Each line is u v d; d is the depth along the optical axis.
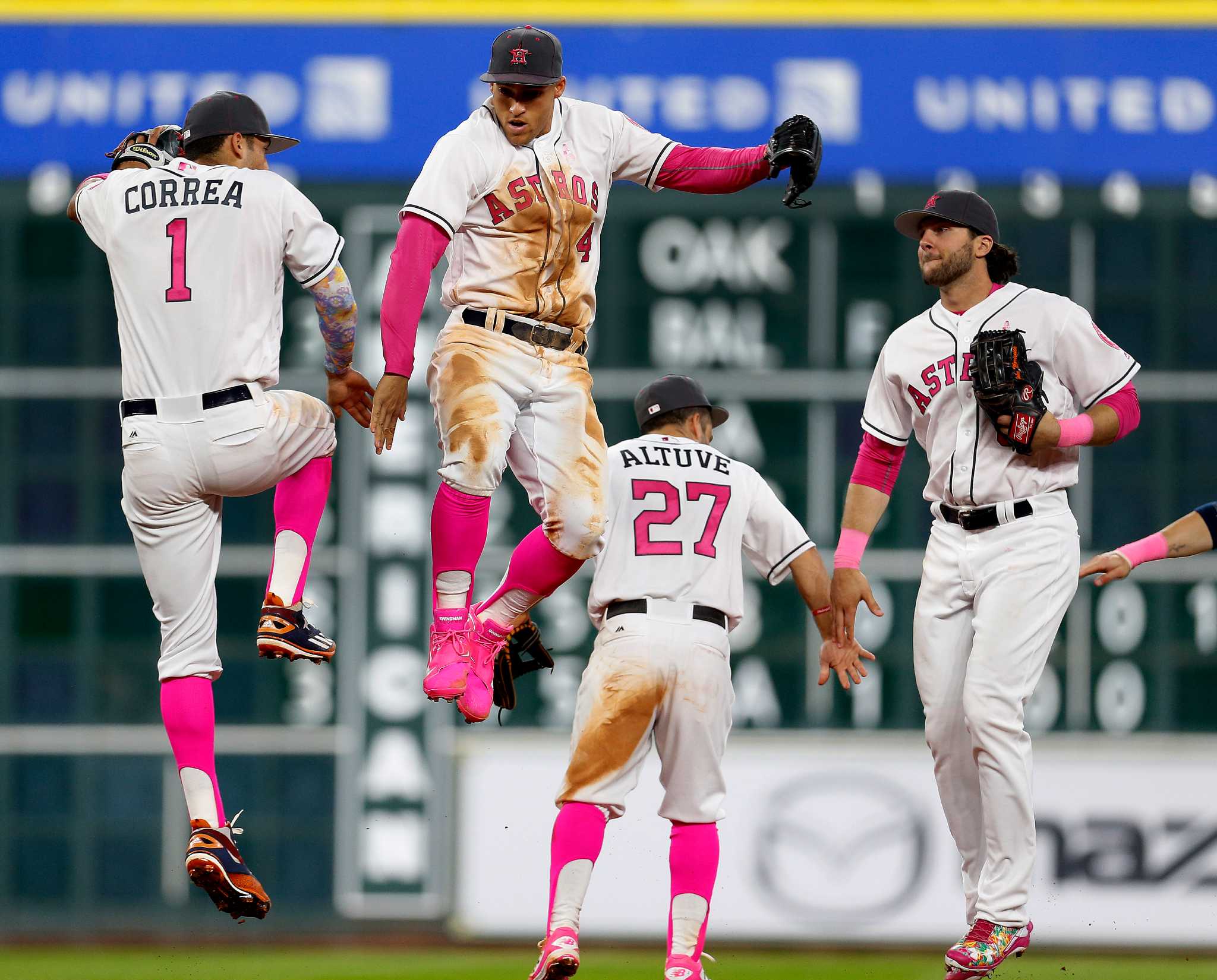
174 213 13.62
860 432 31.59
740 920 31.00
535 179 13.56
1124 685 31.33
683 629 15.77
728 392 31.67
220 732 31.75
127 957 29.53
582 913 30.78
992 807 14.96
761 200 31.84
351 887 31.59
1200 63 31.95
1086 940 30.78
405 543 31.92
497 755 31.55
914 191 31.91
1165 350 31.53
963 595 15.42
